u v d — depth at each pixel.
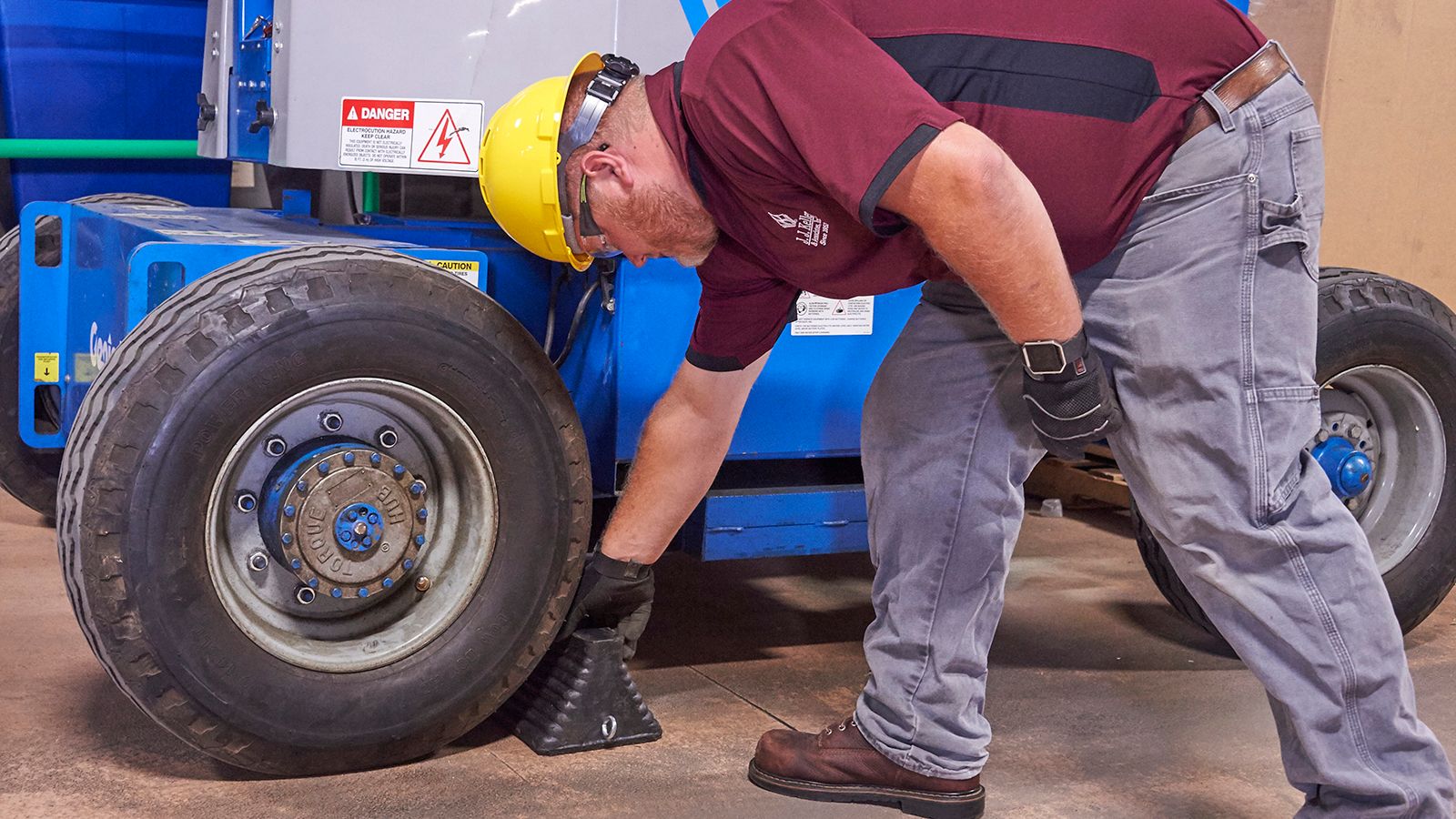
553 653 2.30
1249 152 1.64
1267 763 2.31
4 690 2.36
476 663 2.11
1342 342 2.73
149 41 3.79
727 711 2.45
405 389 2.02
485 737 2.29
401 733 2.08
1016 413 1.94
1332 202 4.08
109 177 3.79
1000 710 2.52
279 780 2.06
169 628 1.89
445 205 2.71
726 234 1.78
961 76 1.60
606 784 2.11
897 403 1.99
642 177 1.68
